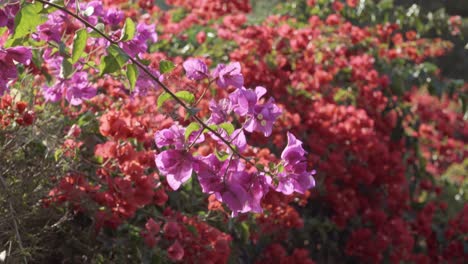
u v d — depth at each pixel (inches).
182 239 126.3
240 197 80.6
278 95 207.9
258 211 81.4
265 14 308.7
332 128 202.1
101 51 125.2
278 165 81.7
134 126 119.2
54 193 122.0
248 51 208.4
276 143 185.5
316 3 287.0
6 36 103.8
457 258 221.9
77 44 79.2
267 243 171.9
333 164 197.9
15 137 116.5
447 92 247.6
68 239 126.8
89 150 133.6
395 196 217.2
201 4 256.7
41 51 121.0
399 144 241.6
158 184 125.3
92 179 131.7
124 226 131.0
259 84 207.6
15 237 113.3
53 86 119.9
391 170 215.3
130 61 84.7
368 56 240.5
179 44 223.0
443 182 255.8
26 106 119.1
